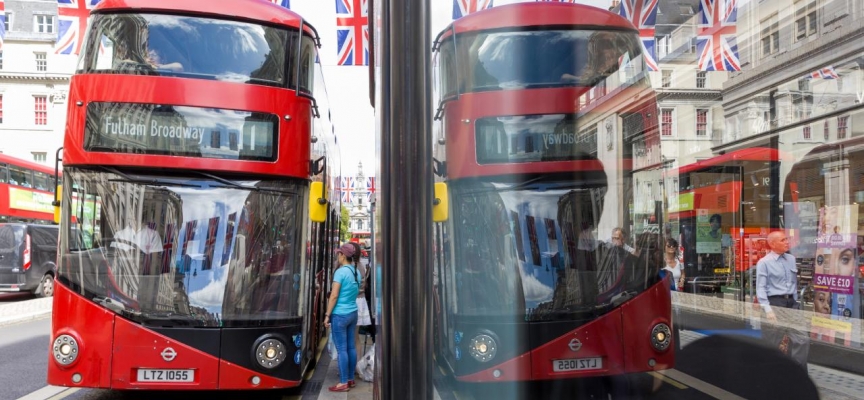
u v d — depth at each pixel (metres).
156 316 5.51
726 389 1.39
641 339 1.44
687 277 1.74
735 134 2.02
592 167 1.78
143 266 5.58
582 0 1.68
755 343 1.44
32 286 18.59
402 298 1.21
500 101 1.58
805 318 1.76
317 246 7.80
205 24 5.93
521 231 1.72
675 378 1.39
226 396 7.15
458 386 1.29
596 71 1.70
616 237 1.83
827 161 2.20
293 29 6.17
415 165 1.23
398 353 1.20
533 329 1.42
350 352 7.45
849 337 1.59
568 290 1.74
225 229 5.75
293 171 5.95
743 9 1.97
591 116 1.75
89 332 5.43
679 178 1.91
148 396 7.11
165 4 5.92
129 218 5.64
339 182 13.69
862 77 2.18
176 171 5.74
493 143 1.60
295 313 5.84
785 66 2.10
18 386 7.61
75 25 9.83
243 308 5.66
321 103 7.43
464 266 1.43
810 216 2.14
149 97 5.72
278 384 5.64
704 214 1.91
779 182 2.09
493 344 1.37
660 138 1.87
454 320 1.34
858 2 2.11
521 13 1.61
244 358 5.59
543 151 1.73
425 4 1.28
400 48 1.26
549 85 1.68
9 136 42.16
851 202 2.23
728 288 1.81
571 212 1.78
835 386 1.44
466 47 1.47
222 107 5.82
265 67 6.00
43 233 19.23
